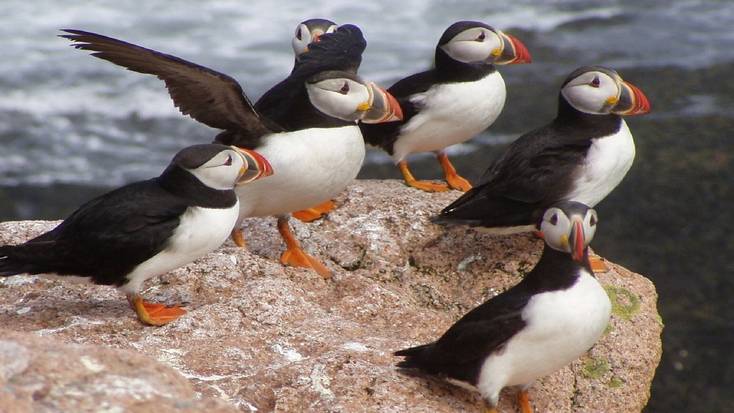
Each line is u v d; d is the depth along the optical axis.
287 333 11.05
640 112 12.38
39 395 7.35
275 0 31.66
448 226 12.59
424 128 13.96
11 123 25.67
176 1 31.55
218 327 11.07
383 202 13.94
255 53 28.94
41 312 11.37
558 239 9.82
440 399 10.02
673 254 21.16
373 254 13.14
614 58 28.47
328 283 12.51
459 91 13.70
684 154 24.17
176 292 11.94
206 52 28.86
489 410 9.88
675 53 28.66
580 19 30.59
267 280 11.78
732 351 18.88
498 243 13.03
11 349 7.71
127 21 30.34
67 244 10.54
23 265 10.54
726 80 27.16
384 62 28.27
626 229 21.86
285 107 12.41
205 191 10.74
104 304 11.61
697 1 31.55
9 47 28.73
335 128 12.25
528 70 28.02
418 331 11.72
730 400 17.97
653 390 18.22
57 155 24.78
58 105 26.41
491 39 13.69
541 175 12.14
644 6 31.45
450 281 12.80
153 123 26.05
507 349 9.67
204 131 25.88
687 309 19.81
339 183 12.50
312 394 9.77
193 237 10.70
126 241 10.47
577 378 11.46
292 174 11.99
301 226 13.52
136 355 7.95
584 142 12.26
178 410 7.48
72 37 10.60
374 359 10.50
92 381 7.59
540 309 9.59
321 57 13.77
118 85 27.34
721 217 22.16
